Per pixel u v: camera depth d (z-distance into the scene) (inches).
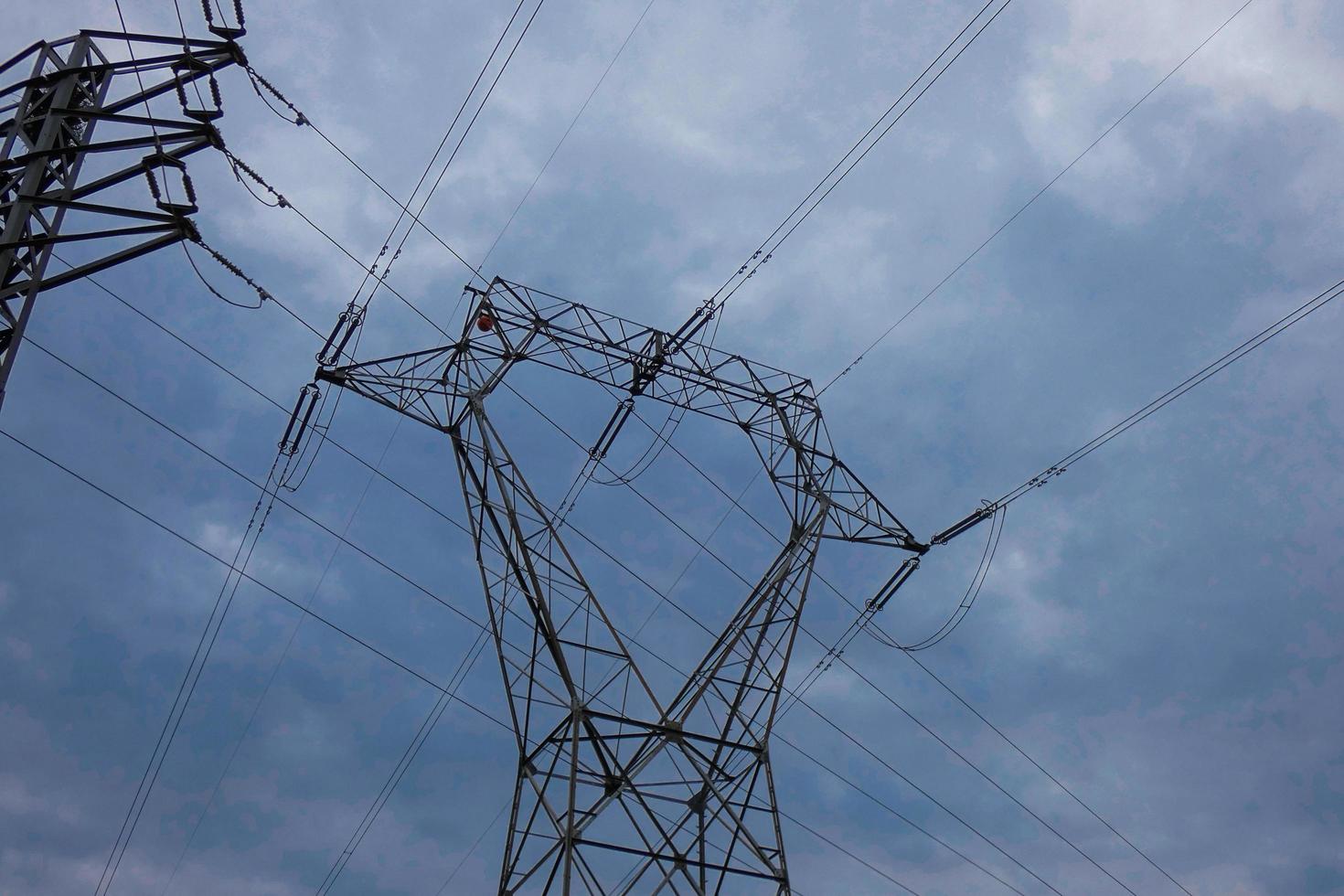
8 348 785.6
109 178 863.1
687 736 1106.1
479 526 1173.1
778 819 1111.6
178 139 887.1
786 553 1272.1
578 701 1055.6
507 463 1163.9
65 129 864.3
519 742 1082.1
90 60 893.8
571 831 998.4
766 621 1227.9
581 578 1117.7
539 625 1102.4
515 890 1024.9
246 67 935.0
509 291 1227.9
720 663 1196.5
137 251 853.8
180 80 908.6
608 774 1062.4
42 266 812.6
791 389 1362.0
